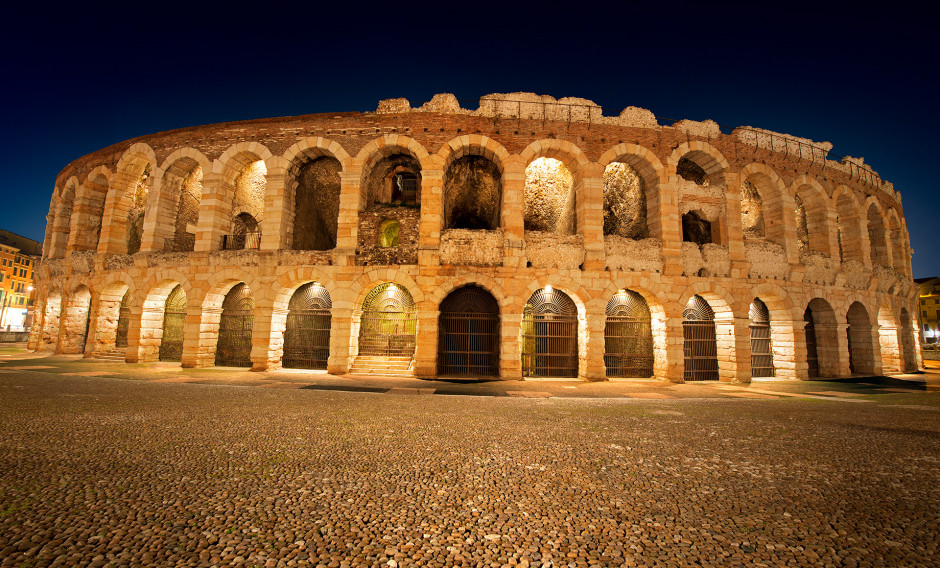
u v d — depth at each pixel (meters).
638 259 20.36
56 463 5.57
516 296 19.53
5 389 11.75
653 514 4.43
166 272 21.53
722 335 21.03
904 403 13.74
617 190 24.08
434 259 19.61
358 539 3.69
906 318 27.81
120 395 11.45
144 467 5.50
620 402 13.09
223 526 3.86
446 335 20.88
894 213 27.91
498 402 12.48
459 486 5.11
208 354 21.34
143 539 3.56
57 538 3.52
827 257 23.36
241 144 21.84
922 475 6.03
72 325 25.33
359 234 20.84
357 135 21.11
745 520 4.35
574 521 4.20
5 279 72.88
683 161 24.06
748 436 8.36
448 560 3.37
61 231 27.44
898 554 3.69
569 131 20.98
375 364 20.31
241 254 20.75
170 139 22.95
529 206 26.70
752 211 25.55
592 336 19.62
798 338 21.56
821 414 11.31
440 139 20.64
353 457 6.23
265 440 7.09
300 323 21.89
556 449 6.98
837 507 4.77
